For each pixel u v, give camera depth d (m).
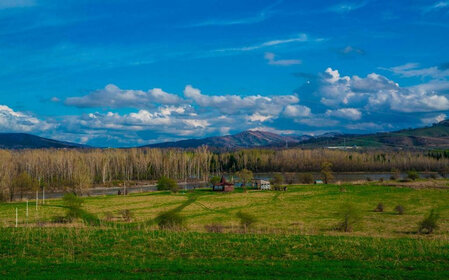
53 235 43.31
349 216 58.66
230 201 101.56
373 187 120.12
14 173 138.38
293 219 71.56
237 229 53.62
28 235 43.12
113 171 199.88
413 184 123.69
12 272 29.33
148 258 34.41
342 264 32.06
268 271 29.58
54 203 99.25
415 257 34.69
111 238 42.09
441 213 75.69
